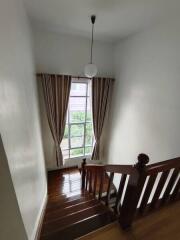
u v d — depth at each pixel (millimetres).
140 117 3109
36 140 2549
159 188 1689
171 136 2375
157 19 2439
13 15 1488
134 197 1426
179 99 2201
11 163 1069
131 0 1992
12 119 1203
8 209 1187
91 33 3289
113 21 2621
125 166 1536
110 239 1480
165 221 1651
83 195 2871
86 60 3842
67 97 3803
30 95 2275
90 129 4574
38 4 2127
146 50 2822
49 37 3363
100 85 4023
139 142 3178
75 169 4582
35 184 2113
